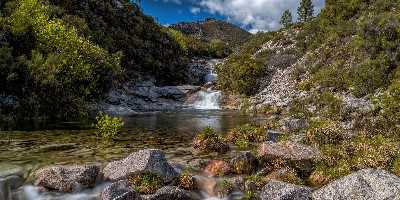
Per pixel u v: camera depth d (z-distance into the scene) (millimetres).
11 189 14992
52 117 36438
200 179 16328
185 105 60531
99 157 19406
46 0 58969
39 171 15805
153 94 60469
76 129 29219
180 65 83188
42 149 21156
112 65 52531
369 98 34844
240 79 61625
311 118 31797
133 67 68875
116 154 20250
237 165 17500
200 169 17625
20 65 36719
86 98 45562
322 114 33594
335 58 50375
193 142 23047
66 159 18812
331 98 37031
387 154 17016
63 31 45906
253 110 48094
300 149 18328
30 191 14844
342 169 16266
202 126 33531
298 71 55344
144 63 71938
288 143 18906
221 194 15406
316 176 16453
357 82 39438
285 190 14094
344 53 49094
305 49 67938
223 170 17219
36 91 36406
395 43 40625
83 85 43375
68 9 63625
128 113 47750
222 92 62812
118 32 70812
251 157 17875
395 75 36969
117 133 28156
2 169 16625
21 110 34844
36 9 49625
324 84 44250
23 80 36719
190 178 15773
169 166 16281
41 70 36750
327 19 68812
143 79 68562
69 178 15086
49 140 24062
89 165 16391
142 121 37812
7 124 30422
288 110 42812
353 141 20250
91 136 26078
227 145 22219
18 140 23828
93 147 22062
